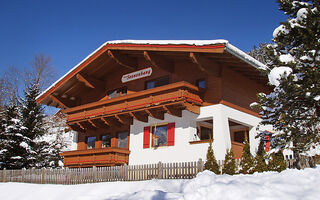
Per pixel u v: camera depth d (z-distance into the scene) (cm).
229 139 1602
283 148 1109
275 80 1064
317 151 1126
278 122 1155
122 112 1877
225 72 1698
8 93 3922
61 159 3019
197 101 1653
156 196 979
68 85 2283
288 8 1212
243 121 1758
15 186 1736
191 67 1791
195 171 1338
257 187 769
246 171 1267
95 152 2005
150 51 1722
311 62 1062
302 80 1070
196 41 1489
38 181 1964
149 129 1889
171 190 1184
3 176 2175
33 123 2588
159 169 1441
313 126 1098
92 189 1377
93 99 2350
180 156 1694
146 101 1758
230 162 1318
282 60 1097
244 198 724
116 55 1922
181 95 1586
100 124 2155
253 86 1930
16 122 2502
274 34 1212
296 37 1148
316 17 1070
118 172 1588
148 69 1997
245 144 1334
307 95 1035
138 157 1900
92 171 1695
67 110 2292
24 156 2488
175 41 1561
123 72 2153
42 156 2644
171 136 1764
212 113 1634
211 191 772
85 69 2111
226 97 1667
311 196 693
